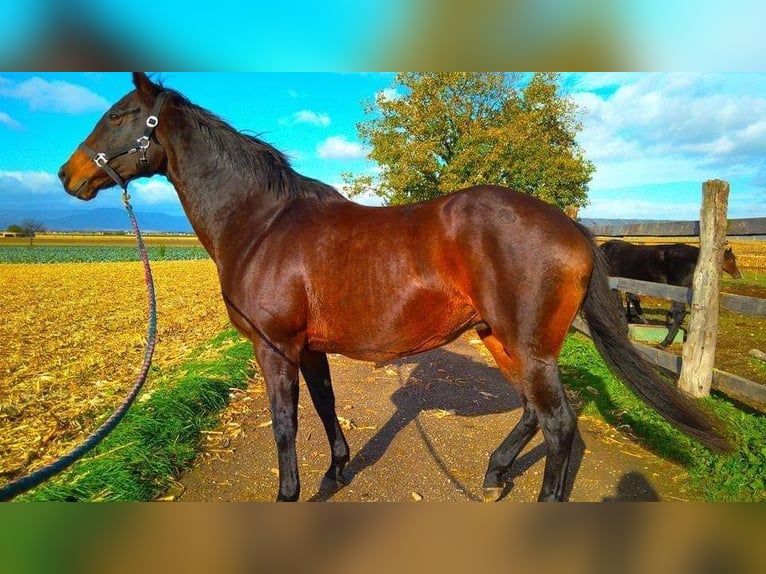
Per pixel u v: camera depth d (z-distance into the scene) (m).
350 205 2.97
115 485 2.98
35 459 3.74
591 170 13.51
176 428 3.90
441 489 3.17
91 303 13.91
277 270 2.76
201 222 3.08
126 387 5.54
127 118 3.07
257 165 2.99
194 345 7.84
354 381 5.61
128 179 3.15
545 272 2.43
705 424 2.67
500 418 4.39
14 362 7.01
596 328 2.70
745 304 4.00
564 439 2.45
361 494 3.12
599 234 7.27
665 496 3.02
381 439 3.96
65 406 4.96
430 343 2.80
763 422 3.69
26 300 14.63
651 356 5.25
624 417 4.22
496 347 3.04
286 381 2.80
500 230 2.49
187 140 3.05
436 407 4.68
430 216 2.69
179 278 23.81
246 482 3.31
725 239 4.32
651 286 5.33
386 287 2.65
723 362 6.32
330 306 2.74
